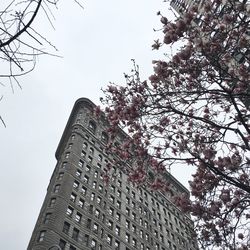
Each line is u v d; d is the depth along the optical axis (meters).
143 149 11.27
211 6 9.80
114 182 67.38
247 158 10.05
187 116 9.42
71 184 55.94
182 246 71.31
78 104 82.88
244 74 10.07
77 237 48.94
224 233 10.07
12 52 3.21
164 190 12.08
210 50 9.33
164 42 9.60
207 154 10.20
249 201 9.77
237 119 9.66
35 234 47.81
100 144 72.44
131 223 63.09
